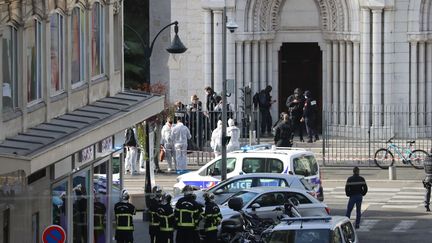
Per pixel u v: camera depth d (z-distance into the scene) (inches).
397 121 3907.5
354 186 2866.6
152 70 4232.3
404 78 3909.9
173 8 3961.6
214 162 3132.4
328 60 3981.3
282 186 2805.1
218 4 3922.2
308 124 3838.6
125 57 4628.4
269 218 2637.8
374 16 3880.4
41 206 2265.0
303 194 2709.2
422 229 2859.3
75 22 2559.1
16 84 2212.1
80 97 2576.3
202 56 3964.1
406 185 3432.6
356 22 3900.1
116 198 2851.9
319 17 3978.8
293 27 3988.7
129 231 2576.3
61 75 2474.2
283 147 3464.6
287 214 2519.7
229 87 3540.8
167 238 2583.7
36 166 2026.3
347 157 3727.9
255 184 2834.6
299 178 2861.7
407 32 3895.2
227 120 3597.4
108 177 2728.8
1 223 2065.7
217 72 3956.7
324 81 3993.6
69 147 2193.7
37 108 2314.2
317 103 4037.9
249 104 3602.4
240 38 3946.9
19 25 2204.7
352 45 3922.2
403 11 3890.3
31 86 2294.5
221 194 2792.8
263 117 3927.2
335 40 3956.7
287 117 3585.1
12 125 2181.3
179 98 3986.2
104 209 2704.2
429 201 3080.7
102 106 2623.0
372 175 3560.5
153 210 2586.1
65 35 2480.3
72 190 2458.2
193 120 3752.5
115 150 2758.4
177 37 3171.8
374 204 3174.2
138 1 4712.1
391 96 3909.9
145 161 3125.0
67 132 2279.8
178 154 3602.4
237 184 2839.6
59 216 2390.5
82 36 2605.8
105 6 2768.2
